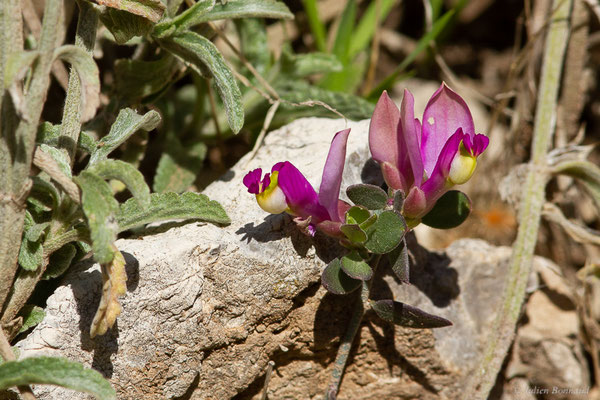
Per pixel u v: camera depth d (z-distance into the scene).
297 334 0.30
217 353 0.30
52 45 0.27
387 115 0.28
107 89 0.34
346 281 0.29
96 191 0.27
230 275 0.29
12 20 0.27
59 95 0.34
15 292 0.28
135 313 0.28
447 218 0.29
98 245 0.27
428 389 0.32
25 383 0.27
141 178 0.27
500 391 0.33
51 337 0.28
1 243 0.27
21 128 0.27
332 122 0.32
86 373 0.27
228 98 0.29
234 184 0.31
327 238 0.30
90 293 0.28
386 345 0.31
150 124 0.29
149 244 0.29
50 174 0.27
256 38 0.34
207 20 0.30
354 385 0.31
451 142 0.28
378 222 0.28
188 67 0.31
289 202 0.28
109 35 0.31
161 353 0.29
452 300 0.32
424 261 0.32
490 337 0.32
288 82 0.34
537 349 0.34
